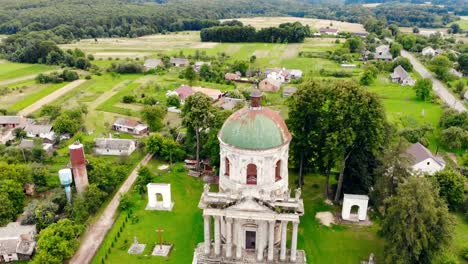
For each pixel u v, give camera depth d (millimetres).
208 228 65125
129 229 86500
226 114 109312
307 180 105625
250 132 60375
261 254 64688
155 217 90688
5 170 95312
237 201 61281
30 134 137875
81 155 91688
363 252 78188
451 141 125188
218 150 104812
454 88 189500
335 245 80188
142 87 199875
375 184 85438
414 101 171875
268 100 178500
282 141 61781
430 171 103062
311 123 91875
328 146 87812
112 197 100375
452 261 71438
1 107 168500
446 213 67938
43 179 103312
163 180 107500
